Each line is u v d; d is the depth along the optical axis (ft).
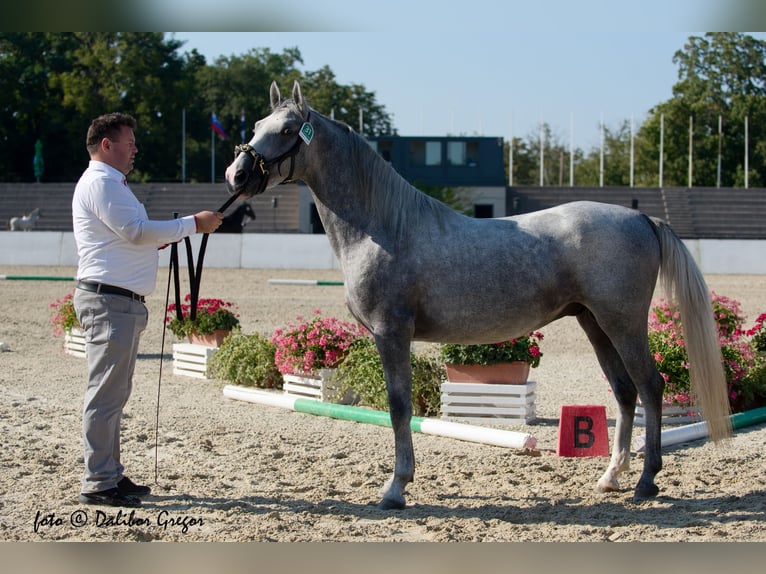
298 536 13.89
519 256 15.52
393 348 15.49
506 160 217.97
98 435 15.46
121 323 15.26
